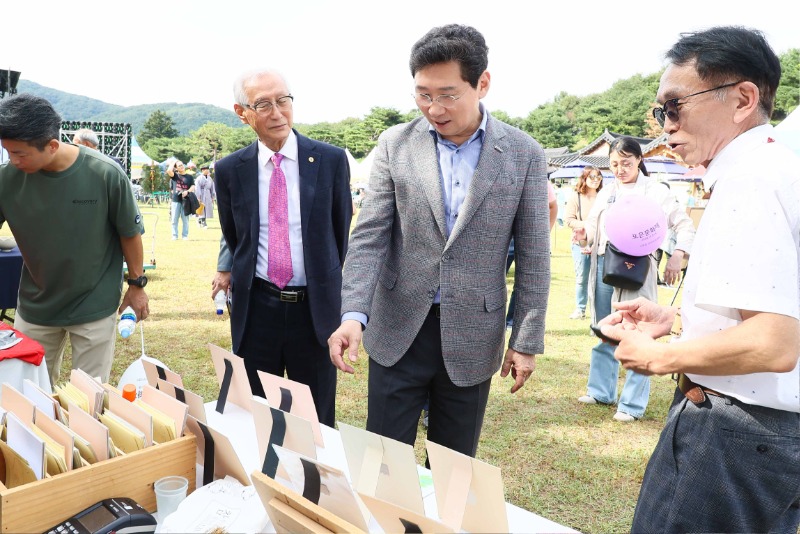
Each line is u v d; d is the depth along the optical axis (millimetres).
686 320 1188
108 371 2789
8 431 1264
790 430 1110
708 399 1161
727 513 1166
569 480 3072
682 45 1142
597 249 3748
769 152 1057
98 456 1255
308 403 1556
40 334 2668
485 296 1895
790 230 1016
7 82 10289
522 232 1904
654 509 1251
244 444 1551
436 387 2008
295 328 2625
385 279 2004
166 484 1225
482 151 1832
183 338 5402
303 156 2590
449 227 1880
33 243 2498
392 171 1933
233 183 2600
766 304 972
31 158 2277
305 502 1060
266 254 2600
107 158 2594
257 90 2408
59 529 1114
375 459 1150
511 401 4184
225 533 1113
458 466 1031
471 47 1653
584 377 4734
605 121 75438
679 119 1146
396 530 1067
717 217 1050
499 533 1004
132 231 2664
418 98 1725
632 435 3637
